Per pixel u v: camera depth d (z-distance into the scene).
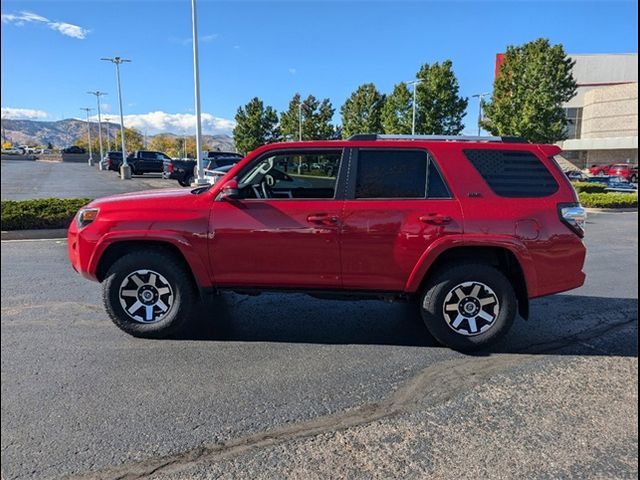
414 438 2.94
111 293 4.39
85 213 4.45
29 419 3.09
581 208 4.22
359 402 3.38
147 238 4.27
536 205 4.14
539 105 30.02
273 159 4.39
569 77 30.41
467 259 4.26
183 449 2.81
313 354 4.21
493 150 4.23
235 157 22.23
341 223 4.16
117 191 21.25
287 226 4.19
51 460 2.69
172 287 4.39
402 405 3.35
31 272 7.02
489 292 4.20
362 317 5.21
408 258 4.15
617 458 2.75
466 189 4.16
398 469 2.64
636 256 8.89
